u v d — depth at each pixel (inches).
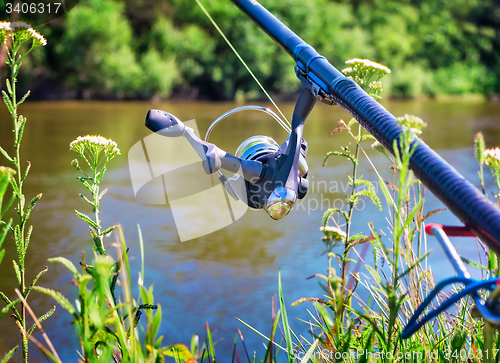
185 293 145.9
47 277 153.6
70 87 925.2
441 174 35.9
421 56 1390.3
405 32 1366.9
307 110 50.5
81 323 42.2
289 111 708.0
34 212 217.8
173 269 162.2
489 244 32.6
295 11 1081.4
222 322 131.1
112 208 228.2
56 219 208.2
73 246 178.4
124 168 309.3
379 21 1330.0
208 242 188.7
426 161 37.3
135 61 989.2
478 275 109.8
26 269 158.4
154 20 1068.5
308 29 1102.4
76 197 243.8
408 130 37.9
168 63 981.8
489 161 50.3
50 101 881.5
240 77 1029.8
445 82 1310.3
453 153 375.9
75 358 115.0
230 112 56.1
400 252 70.9
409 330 35.6
